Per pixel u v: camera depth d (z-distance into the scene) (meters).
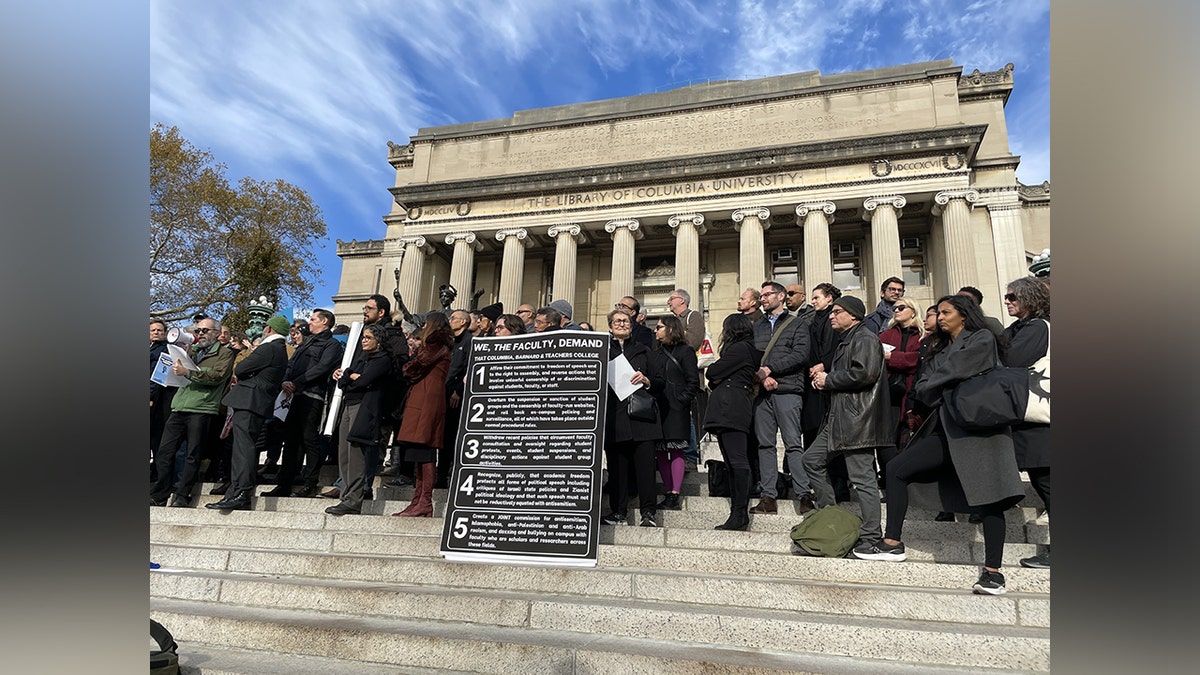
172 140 30.50
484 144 36.69
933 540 5.57
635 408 6.35
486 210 34.72
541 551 5.45
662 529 6.02
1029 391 4.43
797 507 6.71
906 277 31.55
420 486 6.82
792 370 6.66
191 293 31.12
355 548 6.18
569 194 33.66
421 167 37.28
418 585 5.26
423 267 36.62
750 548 5.73
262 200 33.50
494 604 4.57
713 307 34.03
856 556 5.22
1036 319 5.47
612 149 34.41
